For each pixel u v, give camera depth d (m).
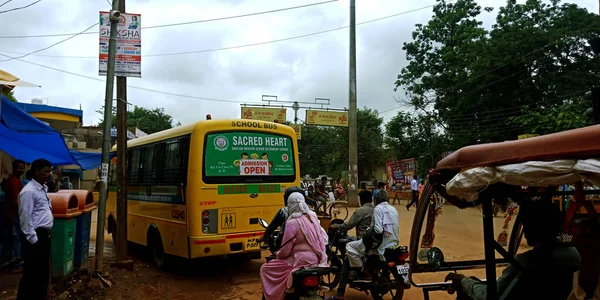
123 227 7.83
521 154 2.61
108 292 6.45
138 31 7.75
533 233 3.22
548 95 21.44
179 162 7.56
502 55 21.84
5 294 6.06
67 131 32.44
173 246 7.58
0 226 7.37
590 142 2.19
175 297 6.49
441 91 26.97
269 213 7.78
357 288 6.07
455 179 2.99
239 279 7.60
